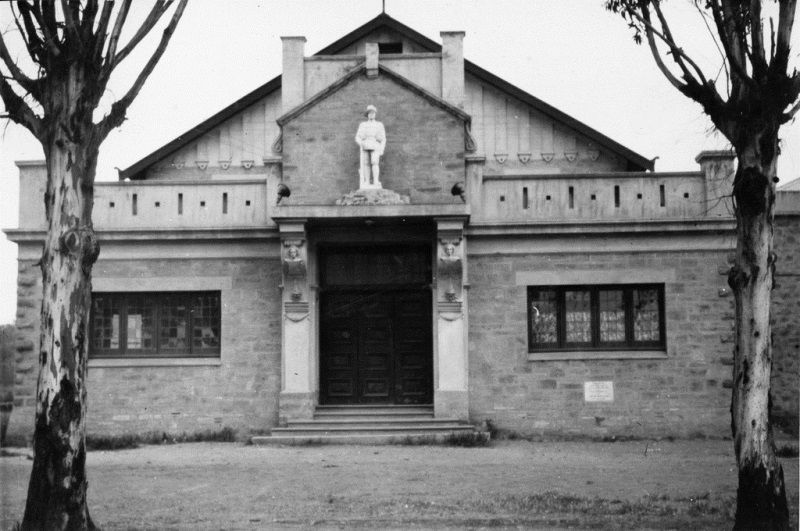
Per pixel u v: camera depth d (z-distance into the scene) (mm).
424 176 22609
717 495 14477
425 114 22750
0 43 11703
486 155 27141
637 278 22562
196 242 22953
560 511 13023
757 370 11820
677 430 22234
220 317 22953
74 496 11125
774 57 11891
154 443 22297
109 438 22125
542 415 22391
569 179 22938
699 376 22344
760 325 11852
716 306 22438
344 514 12883
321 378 23188
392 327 23297
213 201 23125
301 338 22328
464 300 22422
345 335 23344
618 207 22812
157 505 13703
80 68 11633
